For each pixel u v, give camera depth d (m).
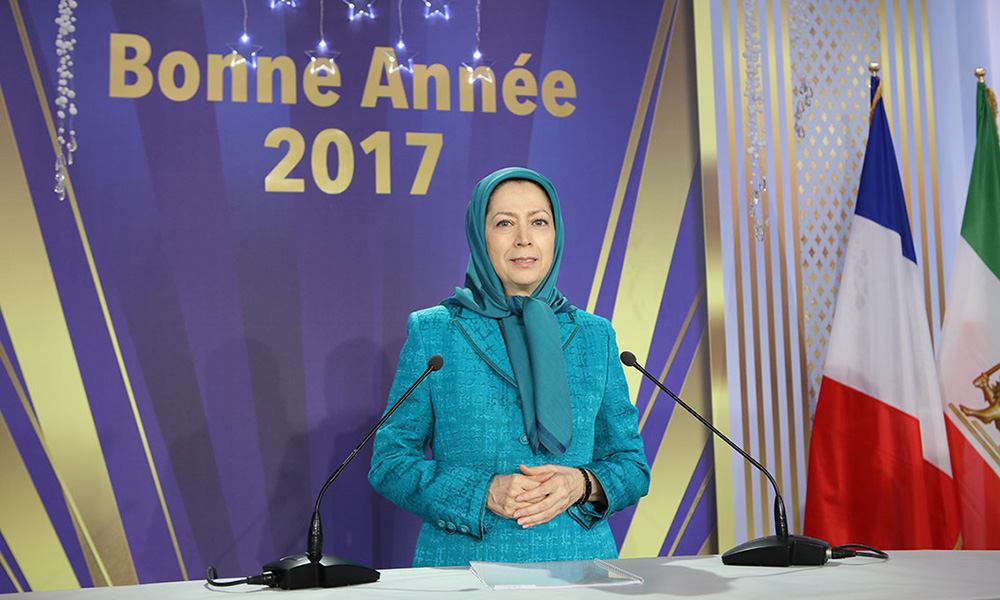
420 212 3.79
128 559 3.48
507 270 2.92
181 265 3.60
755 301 3.99
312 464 3.63
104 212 3.56
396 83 3.82
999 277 3.80
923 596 1.70
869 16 4.24
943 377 3.83
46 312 3.50
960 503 3.76
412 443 2.82
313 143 3.74
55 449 3.47
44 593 1.92
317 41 3.78
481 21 3.91
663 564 2.16
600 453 2.93
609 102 3.97
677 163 3.99
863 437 3.77
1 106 3.52
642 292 3.90
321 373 3.67
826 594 1.73
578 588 1.85
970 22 4.29
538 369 2.76
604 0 4.02
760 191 3.85
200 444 3.56
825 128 4.14
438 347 2.85
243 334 3.62
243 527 3.56
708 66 4.04
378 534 3.64
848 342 3.83
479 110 3.87
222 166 3.66
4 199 3.50
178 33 3.69
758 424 3.93
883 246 3.88
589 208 3.89
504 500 2.53
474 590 1.86
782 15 4.16
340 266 3.72
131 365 3.54
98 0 3.64
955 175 4.23
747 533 3.87
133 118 3.62
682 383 3.89
